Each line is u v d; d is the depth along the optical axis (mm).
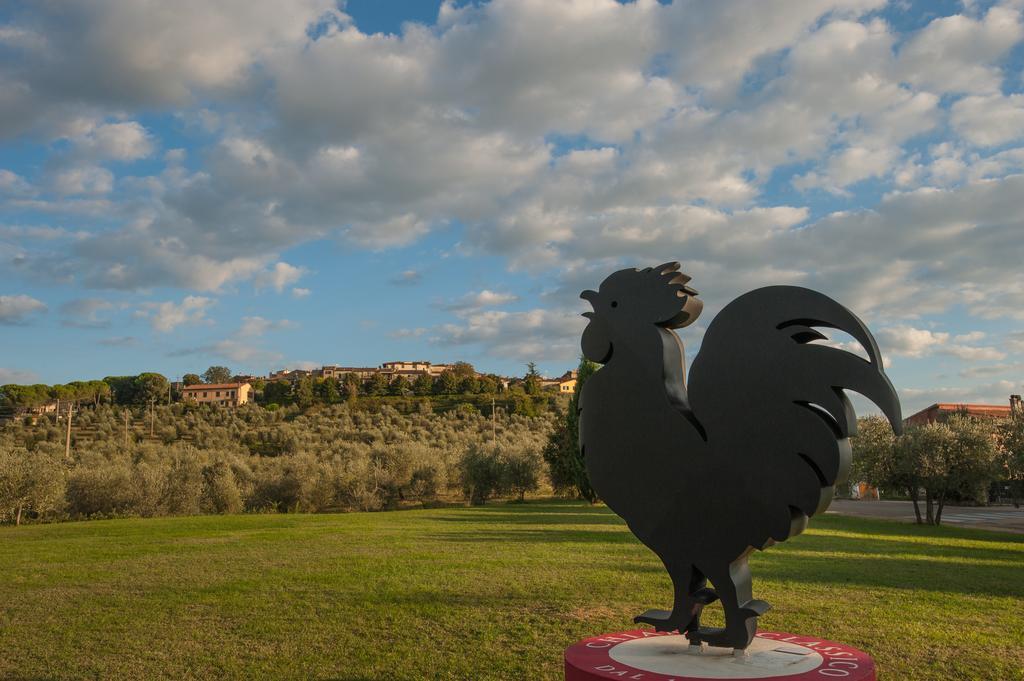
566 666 5969
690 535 6133
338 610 10797
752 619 6055
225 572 14117
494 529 22641
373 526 23875
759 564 15219
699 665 5734
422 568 14445
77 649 8844
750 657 5977
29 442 60875
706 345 6191
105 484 32250
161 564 15219
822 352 5617
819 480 5598
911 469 27812
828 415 5699
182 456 44438
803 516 5785
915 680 7484
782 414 5773
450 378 112500
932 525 27859
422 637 9305
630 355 6551
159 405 97312
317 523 25266
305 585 12695
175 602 11398
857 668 5594
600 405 6656
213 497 35938
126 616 10508
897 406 5238
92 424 73438
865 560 15961
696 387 6191
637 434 6434
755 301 6004
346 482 39719
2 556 16672
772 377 5844
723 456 6012
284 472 40375
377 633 9523
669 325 6645
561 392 120062
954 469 27688
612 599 11438
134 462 45344
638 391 6469
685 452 6188
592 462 6660
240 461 43000
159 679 7738
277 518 27766
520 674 7785
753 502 5855
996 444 28938
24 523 30219
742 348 6004
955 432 28453
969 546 19484
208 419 79438
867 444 29328
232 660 8391
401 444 51531
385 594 11891
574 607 10883
